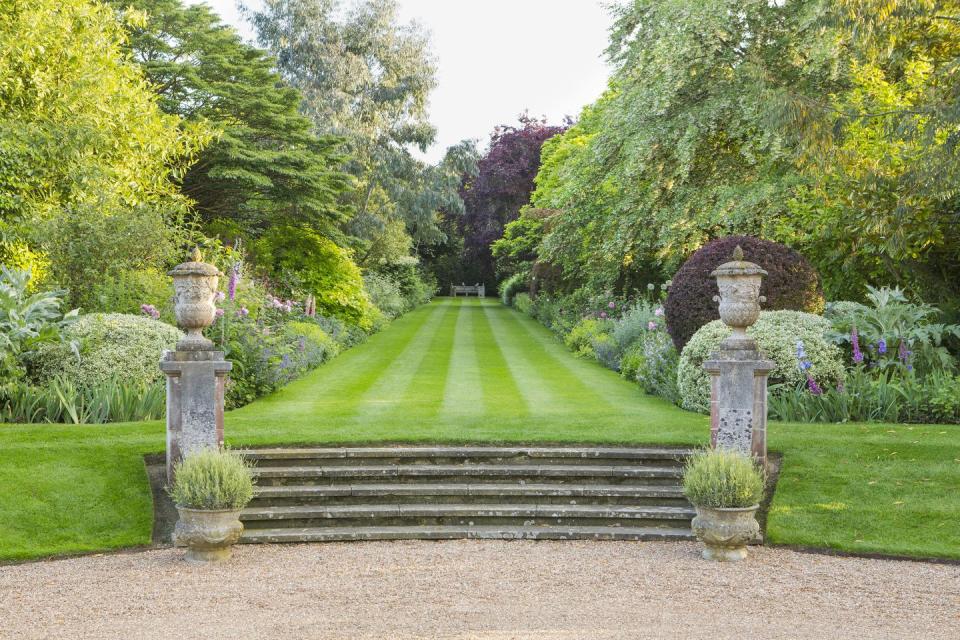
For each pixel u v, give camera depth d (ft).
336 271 81.97
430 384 48.11
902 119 38.17
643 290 74.28
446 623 17.12
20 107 50.14
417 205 125.29
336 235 83.46
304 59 119.14
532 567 21.67
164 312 43.80
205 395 25.62
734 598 19.15
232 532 22.43
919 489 26.11
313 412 36.58
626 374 51.03
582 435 30.04
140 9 80.07
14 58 48.62
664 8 50.96
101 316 37.14
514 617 17.56
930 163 36.22
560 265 98.27
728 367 26.16
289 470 27.14
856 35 38.42
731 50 51.80
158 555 23.22
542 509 25.81
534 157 164.96
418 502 26.53
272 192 77.77
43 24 49.37
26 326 33.99
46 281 42.91
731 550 22.40
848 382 34.91
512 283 146.30
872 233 41.96
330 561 22.40
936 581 20.66
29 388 33.63
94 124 51.52
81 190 49.01
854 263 48.78
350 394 43.75
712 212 52.65
